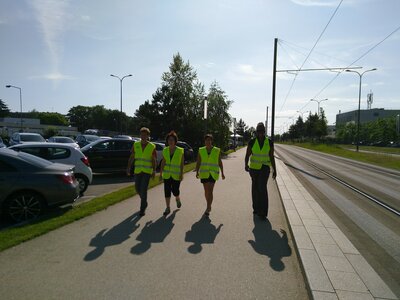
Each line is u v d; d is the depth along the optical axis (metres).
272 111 22.78
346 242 5.16
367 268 4.14
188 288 3.74
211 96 40.16
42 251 4.82
